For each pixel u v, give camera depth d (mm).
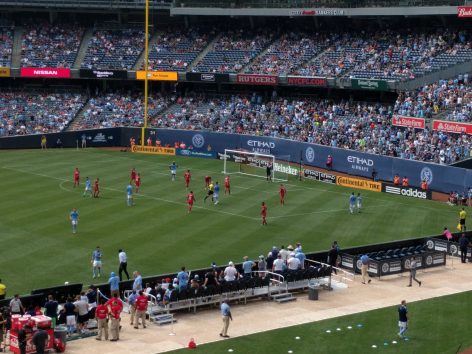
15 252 56625
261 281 47312
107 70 114312
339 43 112750
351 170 91562
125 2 120188
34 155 100750
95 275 51406
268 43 117250
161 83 120062
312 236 63062
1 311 40844
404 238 62906
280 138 99438
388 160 87250
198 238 61406
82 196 76000
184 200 75500
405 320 41156
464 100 94312
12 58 117062
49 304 40562
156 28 124375
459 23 107312
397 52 106812
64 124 110750
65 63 116938
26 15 124375
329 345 40094
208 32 122250
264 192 81312
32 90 118500
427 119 91438
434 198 80688
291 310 45969
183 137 105875
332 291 49969
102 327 40344
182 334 41594
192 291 44750
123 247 58406
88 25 124625
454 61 101062
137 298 42000
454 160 84812
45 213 68438
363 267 51781
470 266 56562
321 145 95125
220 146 103375
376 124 97750
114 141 110125
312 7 112438
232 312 45469
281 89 114562
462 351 39375
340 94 110688
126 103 116125
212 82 113438
